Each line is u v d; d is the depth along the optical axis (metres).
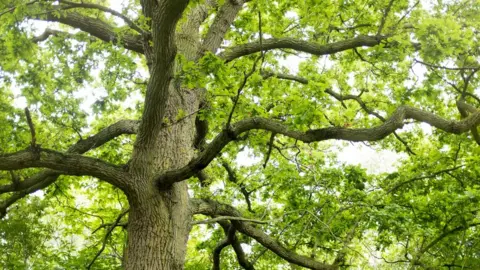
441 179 10.74
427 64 8.29
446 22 6.88
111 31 8.74
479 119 7.00
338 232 9.55
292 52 11.38
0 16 7.29
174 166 7.28
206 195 8.43
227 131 6.21
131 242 6.59
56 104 9.26
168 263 6.58
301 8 8.34
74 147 8.28
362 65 10.50
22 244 10.91
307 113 5.73
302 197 10.58
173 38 5.43
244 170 12.27
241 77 7.11
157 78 5.82
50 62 9.27
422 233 8.96
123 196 13.02
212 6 9.25
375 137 6.65
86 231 13.90
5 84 9.13
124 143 11.48
